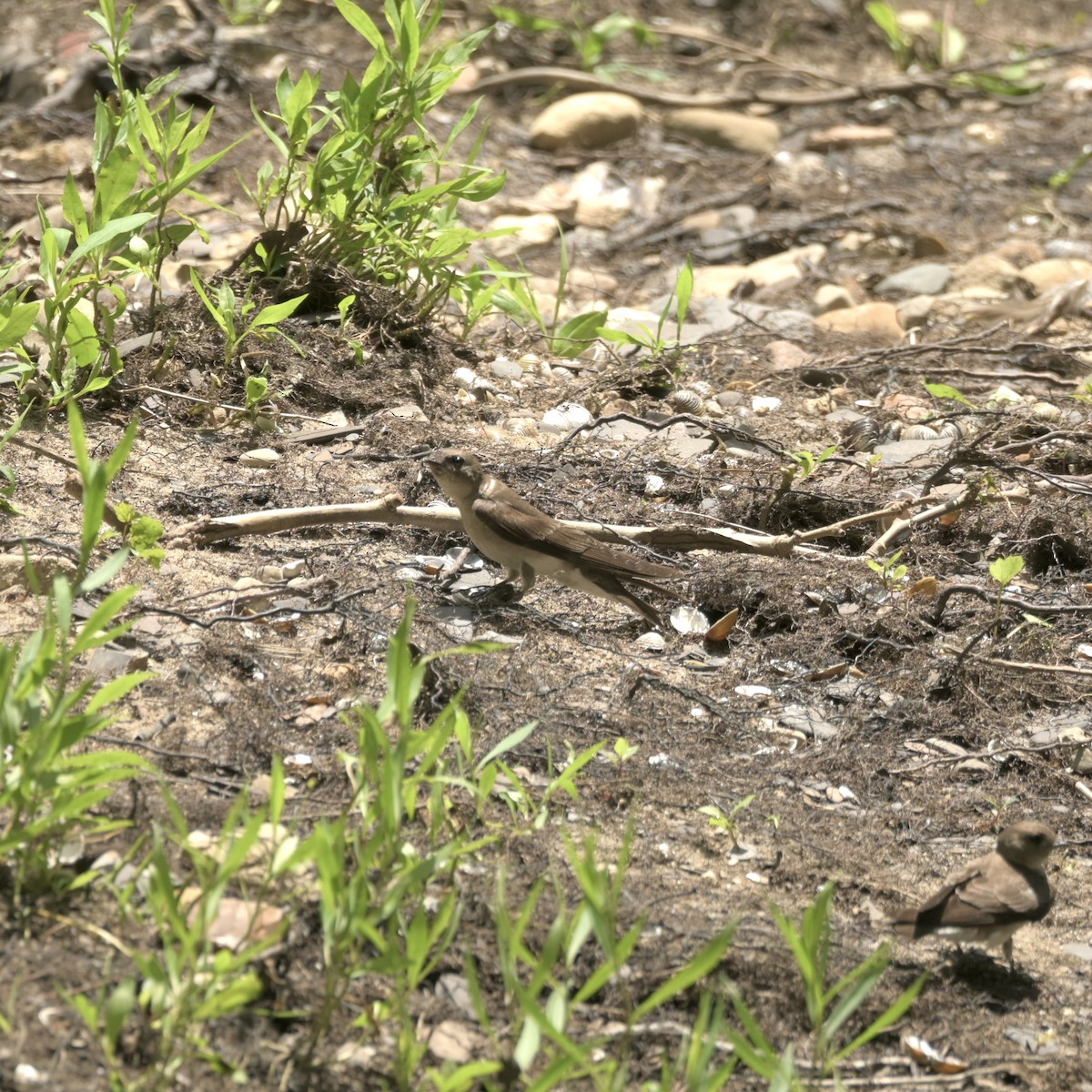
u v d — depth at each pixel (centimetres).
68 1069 616
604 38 2756
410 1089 642
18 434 1265
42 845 707
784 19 3092
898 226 2206
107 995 653
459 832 813
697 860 863
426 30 1531
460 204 2169
